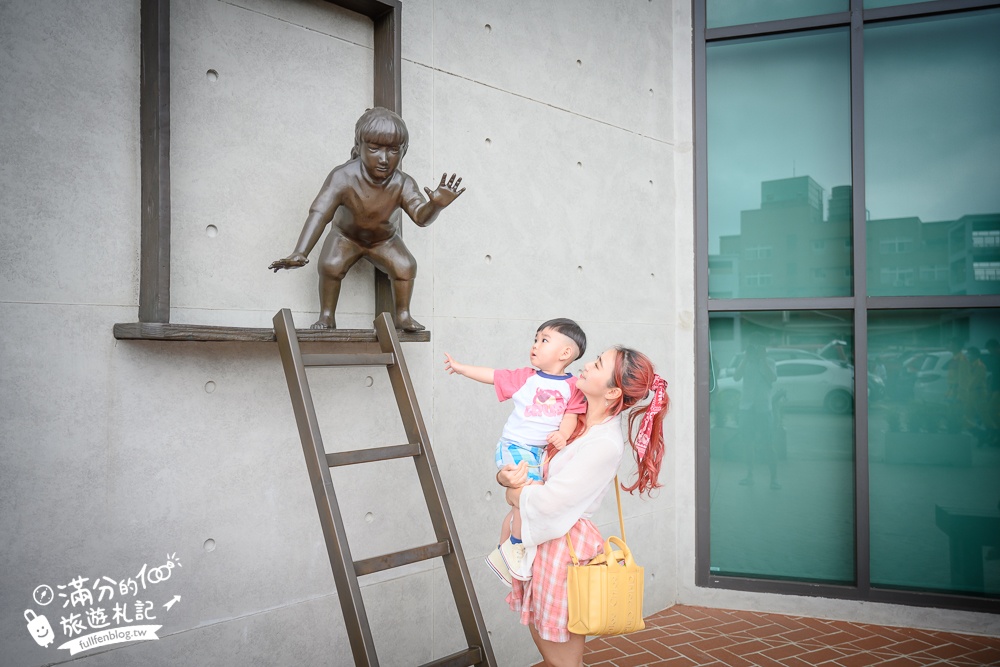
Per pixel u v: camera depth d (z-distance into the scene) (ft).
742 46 15.53
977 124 14.26
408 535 10.92
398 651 10.77
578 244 13.55
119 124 8.25
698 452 15.29
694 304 15.42
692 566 15.21
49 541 7.73
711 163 15.66
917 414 14.44
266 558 9.41
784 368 15.16
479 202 11.98
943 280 14.38
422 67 11.27
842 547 14.75
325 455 7.59
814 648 12.82
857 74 14.55
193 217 8.83
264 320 9.45
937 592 14.16
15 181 7.57
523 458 8.61
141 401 8.38
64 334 7.86
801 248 15.14
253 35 9.41
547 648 8.36
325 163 10.09
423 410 11.19
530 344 12.67
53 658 7.75
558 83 13.34
